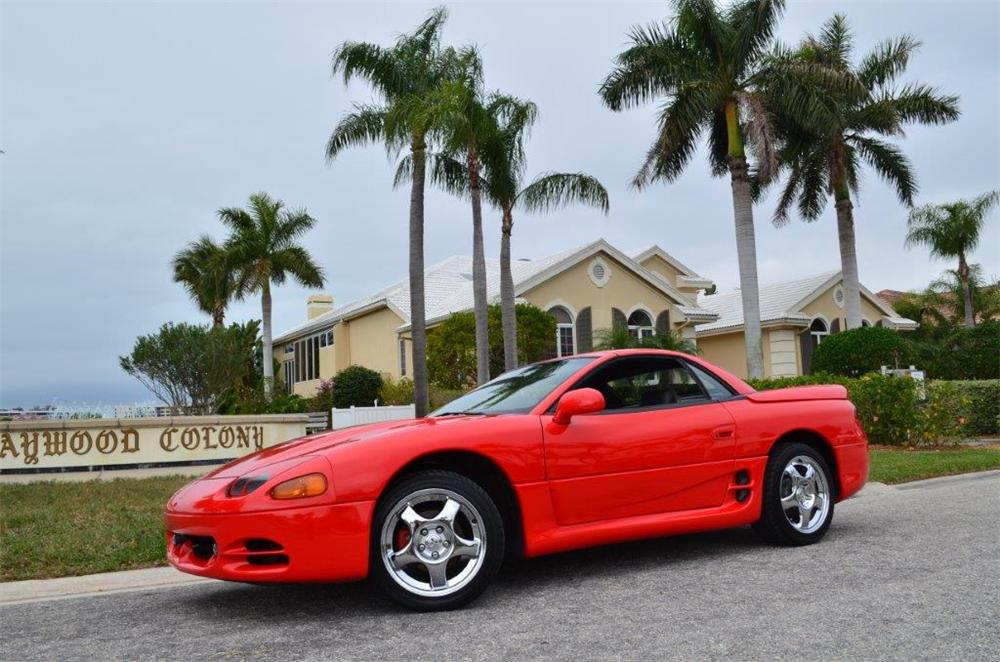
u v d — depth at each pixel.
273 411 19.88
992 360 21.33
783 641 3.59
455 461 4.57
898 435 14.84
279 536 4.06
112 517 7.96
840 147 23.31
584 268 25.19
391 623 4.13
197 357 16.88
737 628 3.80
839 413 6.10
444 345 22.44
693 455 5.27
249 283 33.97
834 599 4.27
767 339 30.44
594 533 4.82
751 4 19.83
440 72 18.22
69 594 5.28
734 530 6.48
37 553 6.29
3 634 4.30
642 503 5.04
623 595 4.52
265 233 34.53
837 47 24.73
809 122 20.38
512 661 3.45
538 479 4.66
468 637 3.82
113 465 12.39
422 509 4.40
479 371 18.75
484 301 18.89
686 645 3.58
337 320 33.72
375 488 4.20
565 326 24.81
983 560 5.11
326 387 29.42
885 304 32.75
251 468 4.45
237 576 4.10
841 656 3.37
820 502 5.89
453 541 4.35
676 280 29.66
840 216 23.91
